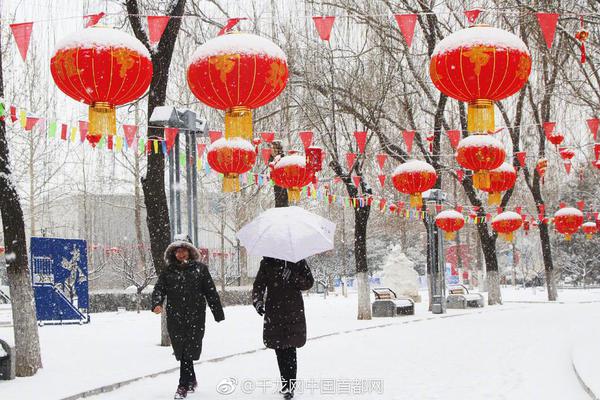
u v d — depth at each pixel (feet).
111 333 79.92
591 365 49.06
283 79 40.22
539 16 43.32
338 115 114.42
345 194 146.20
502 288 268.00
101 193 198.29
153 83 69.62
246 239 41.86
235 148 59.06
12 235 50.96
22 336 49.78
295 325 40.55
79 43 36.73
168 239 70.18
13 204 51.31
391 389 43.91
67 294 111.34
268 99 40.63
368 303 105.70
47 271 97.50
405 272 167.32
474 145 55.83
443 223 114.93
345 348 67.92
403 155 115.44
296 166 73.92
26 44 40.40
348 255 287.89
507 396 41.01
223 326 88.99
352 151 106.22
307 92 111.34
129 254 201.36
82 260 101.60
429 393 42.29
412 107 132.26
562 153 97.30
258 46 38.93
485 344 69.10
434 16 114.11
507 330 84.17
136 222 166.71
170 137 62.90
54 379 47.21
